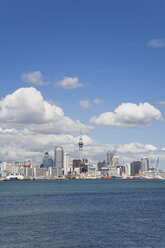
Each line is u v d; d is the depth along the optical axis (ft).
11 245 209.56
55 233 243.81
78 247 204.33
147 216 328.70
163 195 647.15
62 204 454.40
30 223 285.64
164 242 216.33
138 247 204.03
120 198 565.94
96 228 263.29
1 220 302.86
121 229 258.78
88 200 522.47
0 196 638.53
